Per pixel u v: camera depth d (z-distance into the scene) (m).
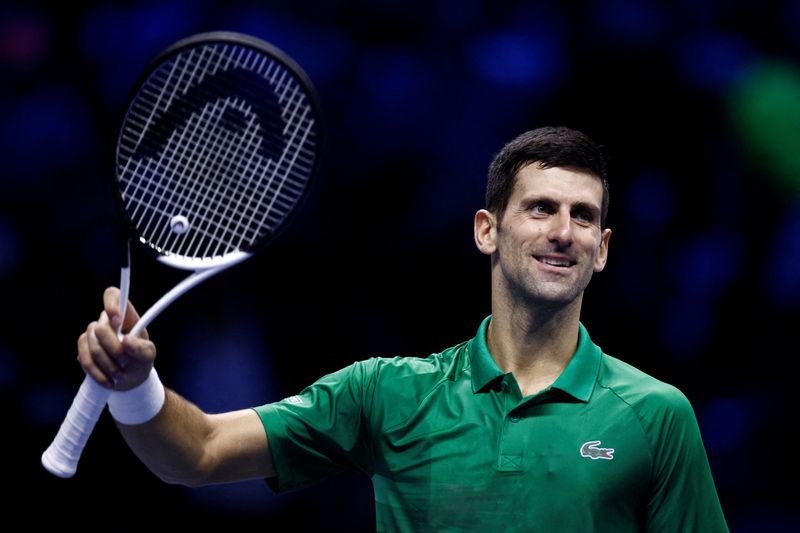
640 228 45.69
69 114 42.16
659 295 45.47
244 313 42.25
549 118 45.31
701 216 45.94
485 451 12.98
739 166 45.84
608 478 12.71
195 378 41.16
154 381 12.56
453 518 12.95
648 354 45.41
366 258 43.97
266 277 42.88
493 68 44.56
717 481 44.56
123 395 12.31
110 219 41.84
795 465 45.09
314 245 43.53
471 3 44.38
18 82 42.03
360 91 43.72
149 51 42.28
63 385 40.81
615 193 45.78
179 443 12.84
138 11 42.47
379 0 43.34
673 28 45.56
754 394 45.81
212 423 13.38
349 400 13.70
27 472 39.00
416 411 13.37
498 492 12.83
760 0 45.72
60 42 42.41
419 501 13.15
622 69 45.22
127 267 12.23
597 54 45.19
